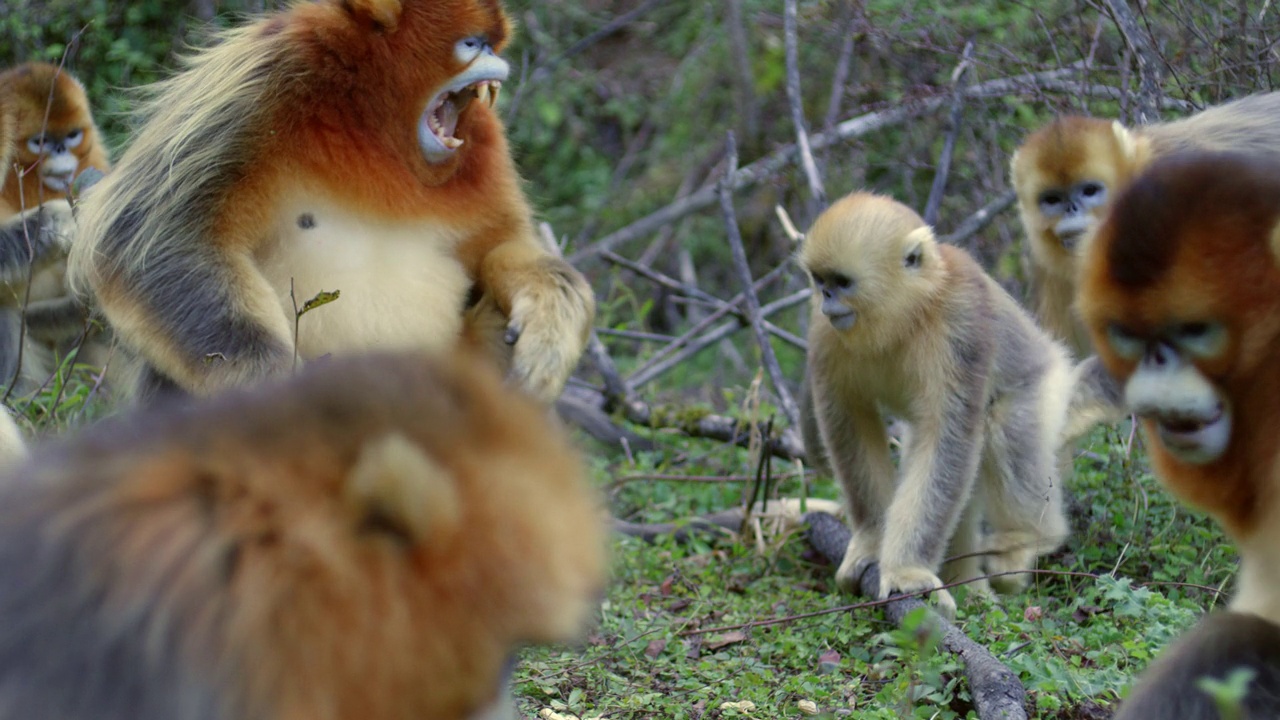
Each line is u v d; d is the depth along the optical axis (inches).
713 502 282.7
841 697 185.0
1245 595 138.7
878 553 233.3
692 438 310.8
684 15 494.0
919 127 376.2
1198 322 126.5
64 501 84.6
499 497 84.9
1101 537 241.4
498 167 215.8
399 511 81.0
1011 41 354.9
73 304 316.8
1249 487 131.6
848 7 373.7
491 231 215.8
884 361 237.6
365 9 195.8
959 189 384.5
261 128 195.5
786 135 430.9
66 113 328.8
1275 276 123.9
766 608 225.6
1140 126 293.6
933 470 228.7
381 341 201.9
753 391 277.6
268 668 80.0
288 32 199.0
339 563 81.0
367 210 200.7
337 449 84.1
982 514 247.3
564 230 450.9
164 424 88.6
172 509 82.4
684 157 455.5
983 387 232.5
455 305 210.2
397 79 197.9
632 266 361.4
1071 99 328.5
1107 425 258.4
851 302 233.6
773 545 252.8
